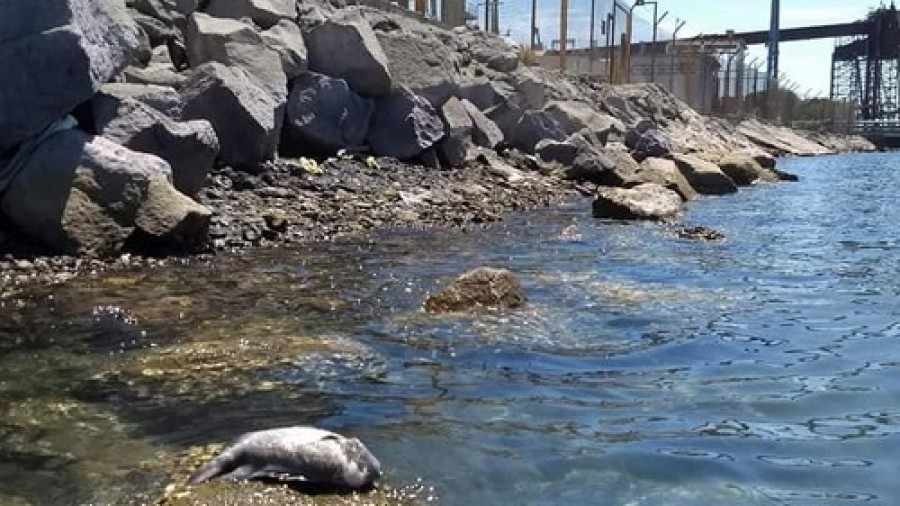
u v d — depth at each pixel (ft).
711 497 16.94
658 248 45.01
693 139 141.59
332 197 50.85
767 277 37.96
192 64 55.31
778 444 19.51
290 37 60.70
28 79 35.96
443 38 93.56
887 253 45.14
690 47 225.56
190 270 35.14
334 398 21.84
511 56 98.32
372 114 63.41
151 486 16.74
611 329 28.71
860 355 26.30
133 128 40.11
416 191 56.59
